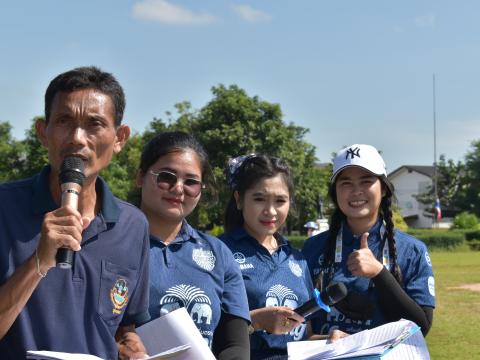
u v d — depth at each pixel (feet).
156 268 13.91
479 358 35.22
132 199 16.66
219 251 14.60
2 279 10.43
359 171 17.04
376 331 13.17
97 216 11.21
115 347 11.17
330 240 17.74
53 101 10.82
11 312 9.74
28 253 10.53
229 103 156.25
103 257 11.14
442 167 291.38
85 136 10.68
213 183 15.49
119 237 11.38
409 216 306.96
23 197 10.95
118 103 11.13
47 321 10.53
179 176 14.23
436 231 168.76
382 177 17.21
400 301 15.80
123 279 11.31
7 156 198.90
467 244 153.58
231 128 155.02
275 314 14.73
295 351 13.91
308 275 17.01
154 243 14.17
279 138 156.76
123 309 11.36
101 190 11.47
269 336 15.75
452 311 51.75
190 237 14.55
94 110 10.72
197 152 14.66
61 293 10.68
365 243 16.08
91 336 10.86
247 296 15.79
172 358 11.91
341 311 16.76
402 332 12.73
